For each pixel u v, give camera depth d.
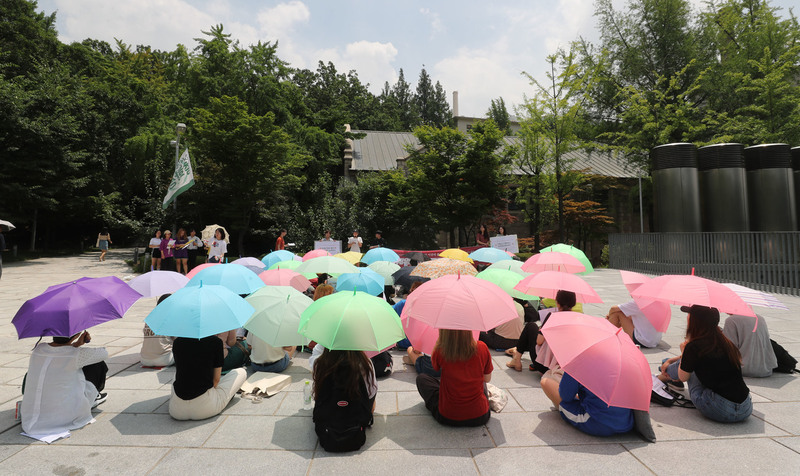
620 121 29.27
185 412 4.17
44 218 31.27
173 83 36.97
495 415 4.34
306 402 4.49
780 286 12.53
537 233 26.08
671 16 26.88
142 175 27.23
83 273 18.75
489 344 6.82
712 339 4.07
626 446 3.65
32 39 31.52
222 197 25.44
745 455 3.48
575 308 7.25
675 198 17.77
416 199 24.41
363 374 3.69
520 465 3.35
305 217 28.47
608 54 28.09
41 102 25.61
